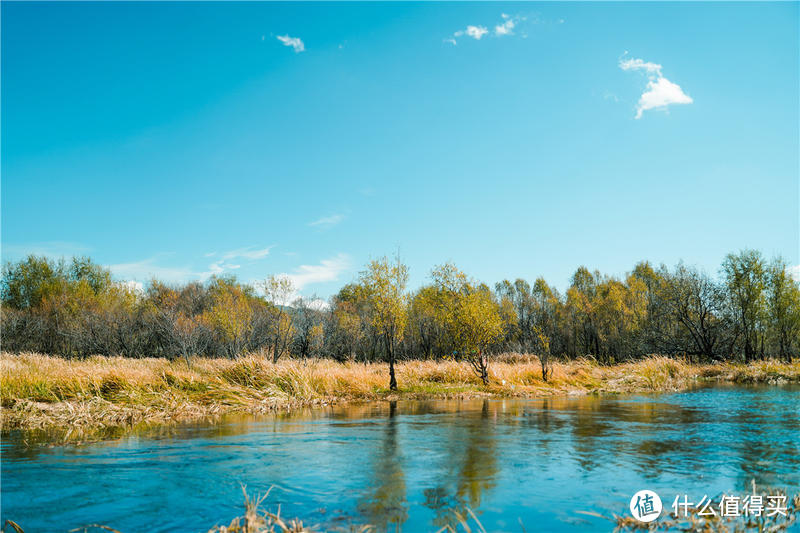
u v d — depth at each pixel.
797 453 6.63
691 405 12.59
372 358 45.16
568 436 8.01
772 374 22.12
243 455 6.68
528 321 51.62
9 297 49.81
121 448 7.25
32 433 8.77
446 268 20.58
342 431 8.70
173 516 4.33
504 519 4.19
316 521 4.17
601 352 48.41
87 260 52.69
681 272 37.59
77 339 38.03
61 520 4.25
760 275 33.66
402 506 4.53
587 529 3.98
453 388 17.19
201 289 51.22
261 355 18.02
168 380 14.60
